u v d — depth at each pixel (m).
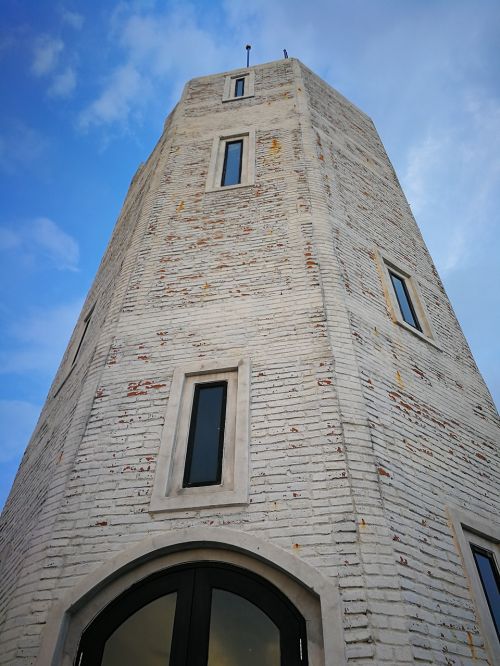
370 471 6.07
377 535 5.49
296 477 5.98
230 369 7.31
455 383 8.95
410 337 8.95
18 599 5.62
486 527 6.91
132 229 11.09
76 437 7.03
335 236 9.55
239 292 8.44
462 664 5.09
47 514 6.37
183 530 5.66
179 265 9.24
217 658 5.02
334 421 6.43
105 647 5.24
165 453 6.47
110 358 7.89
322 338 7.45
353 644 4.71
